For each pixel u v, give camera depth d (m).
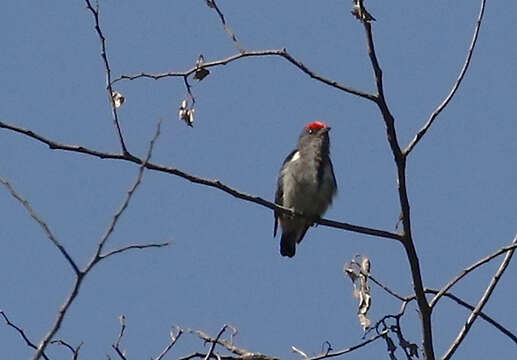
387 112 11.91
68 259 7.62
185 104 12.15
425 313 12.27
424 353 12.26
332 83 11.93
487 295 12.24
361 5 11.52
